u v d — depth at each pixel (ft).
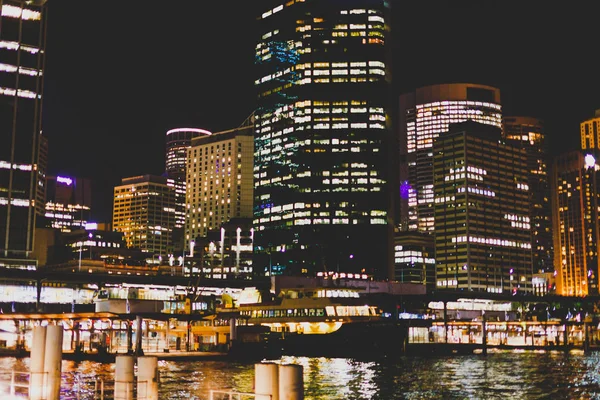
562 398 310.24
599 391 335.06
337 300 584.40
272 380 106.73
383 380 373.20
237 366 427.33
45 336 136.05
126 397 135.74
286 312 601.62
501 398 307.99
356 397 304.50
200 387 312.71
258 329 531.50
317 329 587.27
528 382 373.40
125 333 647.97
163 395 282.15
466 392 327.06
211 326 547.49
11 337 508.94
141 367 134.82
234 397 267.18
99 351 457.68
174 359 472.85
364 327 566.77
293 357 555.69
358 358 548.31
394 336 584.40
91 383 311.68
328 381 364.38
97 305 628.28
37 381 134.51
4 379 267.18
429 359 554.46
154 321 581.53
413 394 316.81
